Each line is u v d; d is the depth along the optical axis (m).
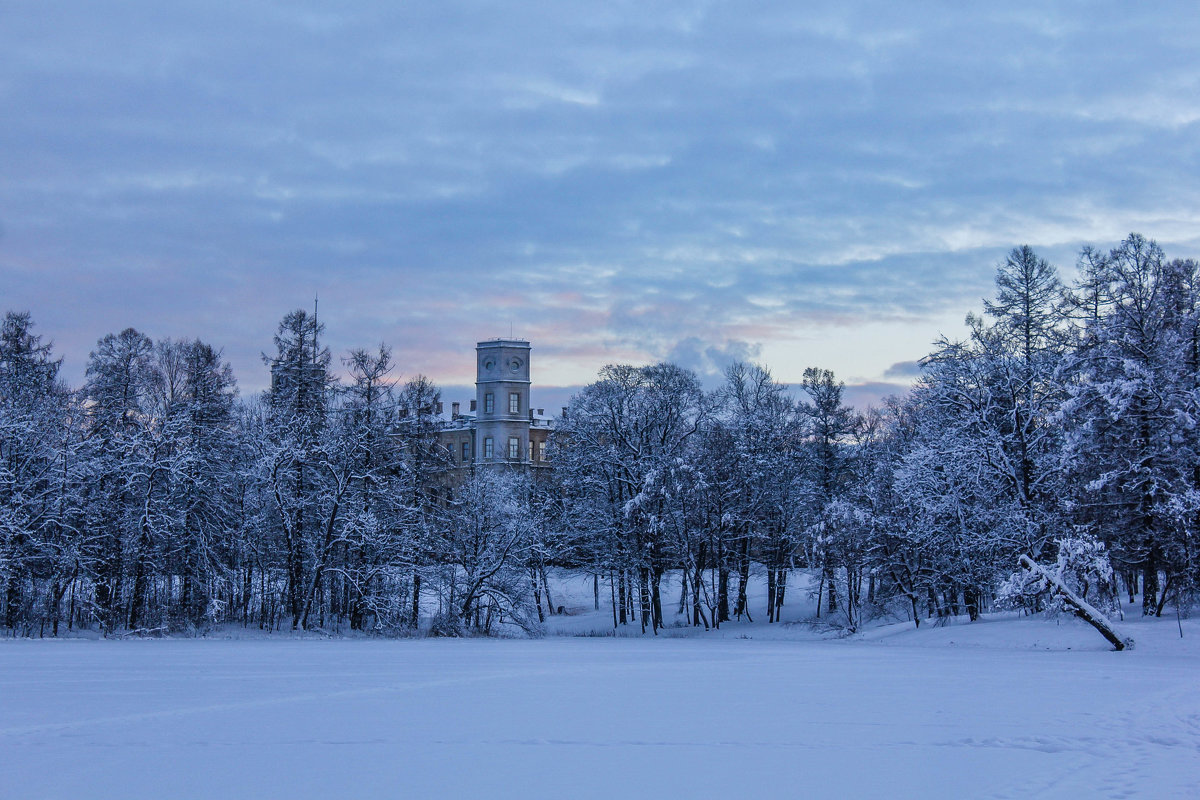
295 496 59.47
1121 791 15.30
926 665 36.41
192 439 58.09
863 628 61.66
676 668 36.53
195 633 54.31
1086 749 18.53
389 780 16.75
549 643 54.25
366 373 60.69
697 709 24.61
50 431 56.97
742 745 19.55
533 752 19.06
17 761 18.38
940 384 56.22
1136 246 49.56
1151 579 48.09
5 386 56.09
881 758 18.06
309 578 59.94
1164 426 46.78
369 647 48.78
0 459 53.19
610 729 21.64
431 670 35.69
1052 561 49.69
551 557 68.12
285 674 33.69
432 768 17.67
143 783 16.62
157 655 41.72
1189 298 49.16
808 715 23.34
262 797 15.66
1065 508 47.41
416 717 23.61
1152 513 46.00
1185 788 15.45
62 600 58.34
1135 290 49.19
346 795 15.79
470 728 21.91
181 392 60.47
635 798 15.45
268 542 59.97
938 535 55.00
